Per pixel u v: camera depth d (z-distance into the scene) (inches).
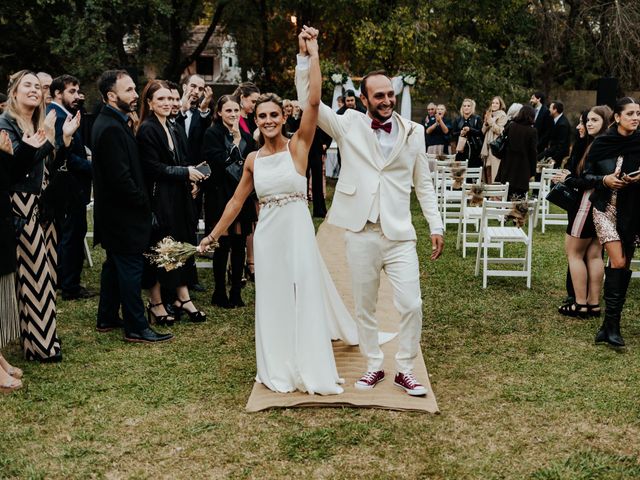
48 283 183.3
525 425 147.3
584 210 217.0
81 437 141.5
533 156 368.5
